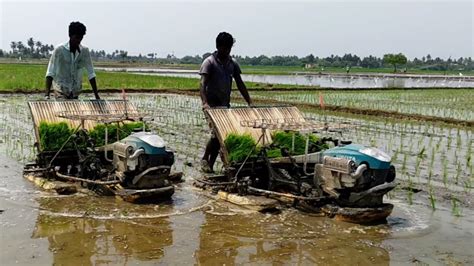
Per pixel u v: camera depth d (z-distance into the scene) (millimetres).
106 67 81562
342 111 19125
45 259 4711
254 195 6812
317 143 7125
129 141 6695
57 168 7590
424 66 155500
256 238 5469
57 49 8117
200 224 5887
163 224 5852
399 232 5750
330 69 120312
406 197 7293
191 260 4801
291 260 4879
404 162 9484
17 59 123812
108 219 5977
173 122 14852
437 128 15141
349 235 5609
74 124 7809
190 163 9250
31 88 24438
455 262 4898
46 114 7770
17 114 15664
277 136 7258
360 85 42594
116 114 7621
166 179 7148
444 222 6168
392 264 4824
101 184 6770
